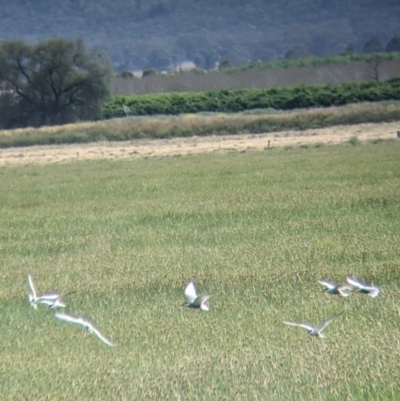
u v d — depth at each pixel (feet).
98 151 627.87
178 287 190.70
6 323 167.63
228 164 470.80
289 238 239.71
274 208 293.64
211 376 135.33
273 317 163.73
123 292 188.65
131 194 359.87
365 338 150.51
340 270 198.49
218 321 162.61
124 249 237.86
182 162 504.84
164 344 150.30
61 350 149.89
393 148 523.70
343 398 126.21
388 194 312.29
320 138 625.00
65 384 134.21
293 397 127.03
